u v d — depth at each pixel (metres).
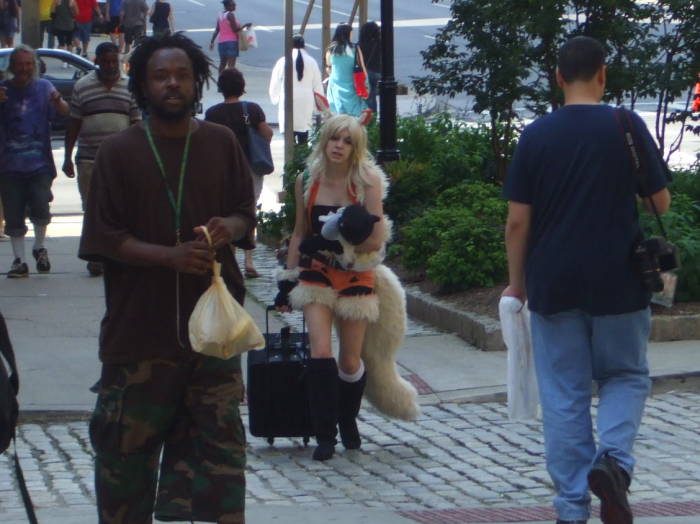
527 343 11.52
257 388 14.93
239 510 9.66
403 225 25.45
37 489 13.75
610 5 24.78
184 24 88.12
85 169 24.66
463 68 27.02
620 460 10.54
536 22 24.77
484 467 14.58
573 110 10.82
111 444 9.68
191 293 9.56
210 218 9.60
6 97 24.05
